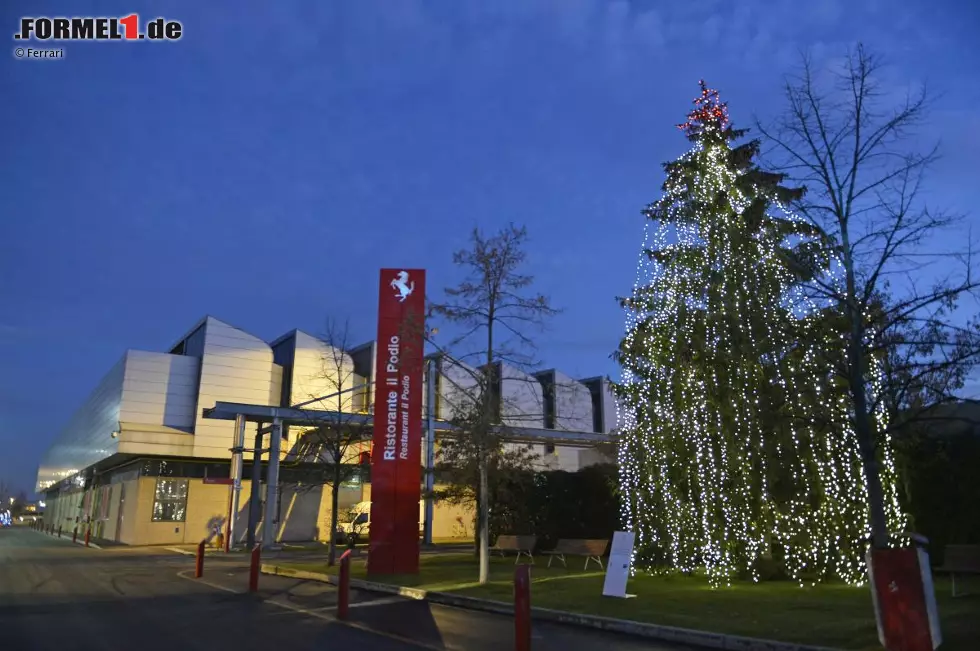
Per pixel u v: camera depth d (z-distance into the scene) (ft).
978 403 30.58
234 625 37.96
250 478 144.87
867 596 40.60
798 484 48.93
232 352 145.38
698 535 52.60
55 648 31.32
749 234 47.85
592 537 82.99
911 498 50.01
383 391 62.39
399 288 63.87
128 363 137.90
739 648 30.19
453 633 35.42
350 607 45.27
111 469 172.96
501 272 57.93
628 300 60.54
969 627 29.37
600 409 141.59
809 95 38.88
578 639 33.71
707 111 57.52
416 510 61.31
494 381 56.75
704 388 52.54
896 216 32.73
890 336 32.91
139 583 61.67
